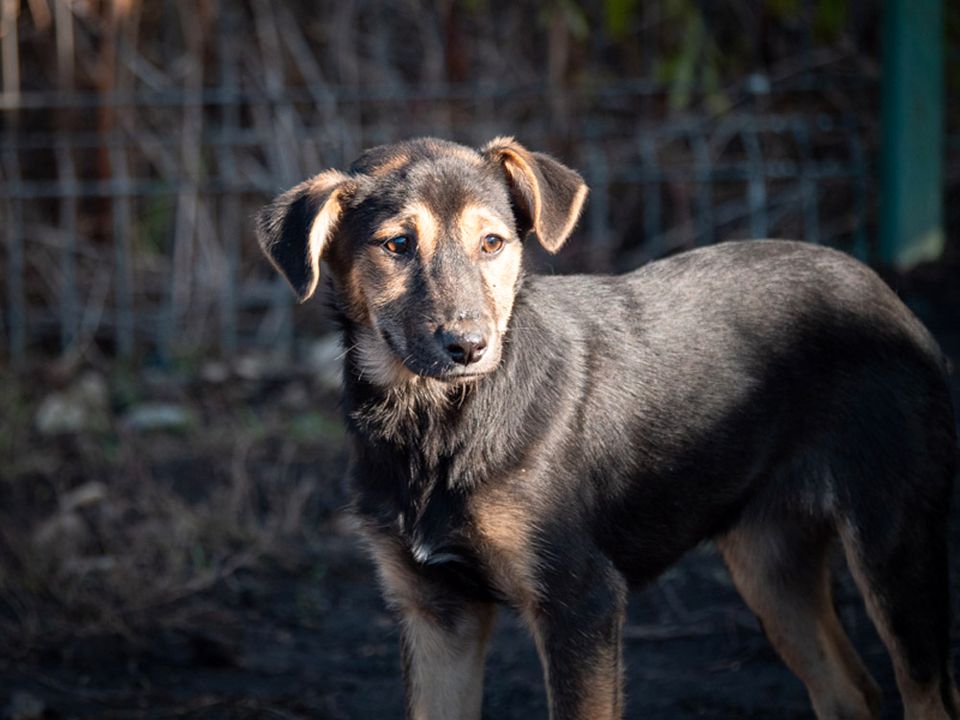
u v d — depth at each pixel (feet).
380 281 14.56
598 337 15.28
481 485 14.35
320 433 28.17
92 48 34.88
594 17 37.37
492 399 14.40
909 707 15.39
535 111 36.52
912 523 15.47
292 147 34.12
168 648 20.16
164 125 35.24
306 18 37.29
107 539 23.39
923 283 30.55
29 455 27.32
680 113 36.52
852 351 15.79
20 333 32.30
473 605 15.19
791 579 16.28
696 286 15.87
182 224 33.63
